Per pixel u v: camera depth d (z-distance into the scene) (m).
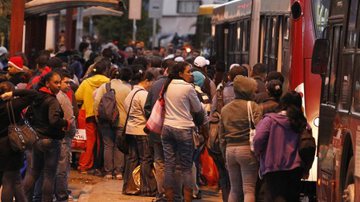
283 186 12.20
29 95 12.95
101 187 17.95
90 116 19.67
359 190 10.95
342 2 12.79
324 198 12.95
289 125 12.16
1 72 17.33
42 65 17.44
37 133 13.91
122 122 18.89
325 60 13.15
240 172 13.42
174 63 15.14
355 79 11.58
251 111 13.08
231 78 15.34
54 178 14.44
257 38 21.64
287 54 17.23
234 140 13.14
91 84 19.58
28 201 14.47
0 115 12.81
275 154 12.12
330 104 12.95
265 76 16.80
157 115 14.93
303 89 16.34
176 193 14.88
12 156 12.84
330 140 12.74
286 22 17.95
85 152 19.88
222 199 16.14
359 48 11.52
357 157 11.12
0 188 15.21
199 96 16.73
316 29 16.53
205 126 15.01
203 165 18.33
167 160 14.81
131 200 16.33
